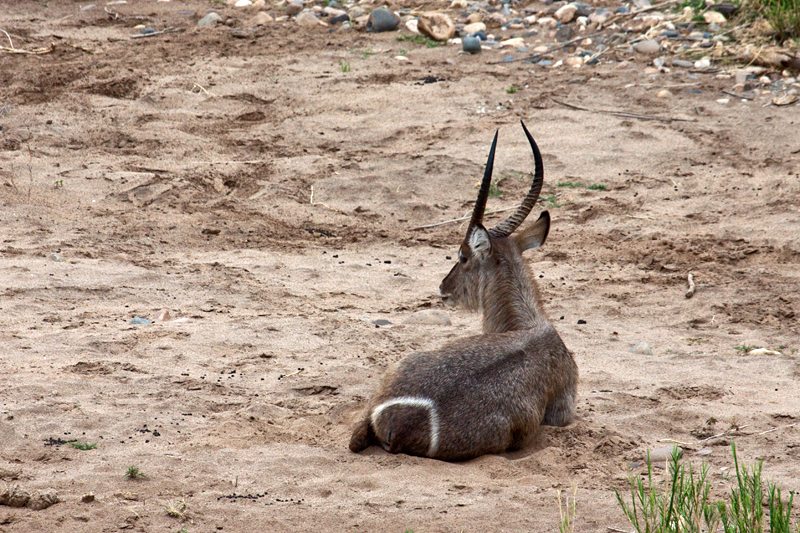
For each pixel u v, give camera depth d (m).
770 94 25.31
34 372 10.27
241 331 12.39
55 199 18.39
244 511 7.25
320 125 23.83
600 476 8.44
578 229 18.84
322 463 8.36
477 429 8.56
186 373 10.70
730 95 25.45
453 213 19.66
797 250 17.03
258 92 25.64
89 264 15.21
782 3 28.08
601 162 21.94
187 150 21.67
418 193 20.42
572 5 30.92
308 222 18.92
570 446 9.21
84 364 10.66
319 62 28.28
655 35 28.83
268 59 28.38
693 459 8.98
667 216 19.20
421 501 7.55
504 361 9.01
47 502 7.14
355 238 18.20
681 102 25.20
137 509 7.18
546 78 26.92
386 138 23.09
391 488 7.81
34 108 23.47
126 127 22.75
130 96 24.89
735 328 13.95
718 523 7.14
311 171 21.00
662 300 15.26
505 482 8.13
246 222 18.47
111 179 19.39
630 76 26.81
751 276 16.09
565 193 20.56
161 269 15.43
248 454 8.49
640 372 11.84
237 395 10.16
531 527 7.13
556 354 9.64
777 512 6.97
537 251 17.72
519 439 9.02
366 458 8.52
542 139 23.06
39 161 20.16
